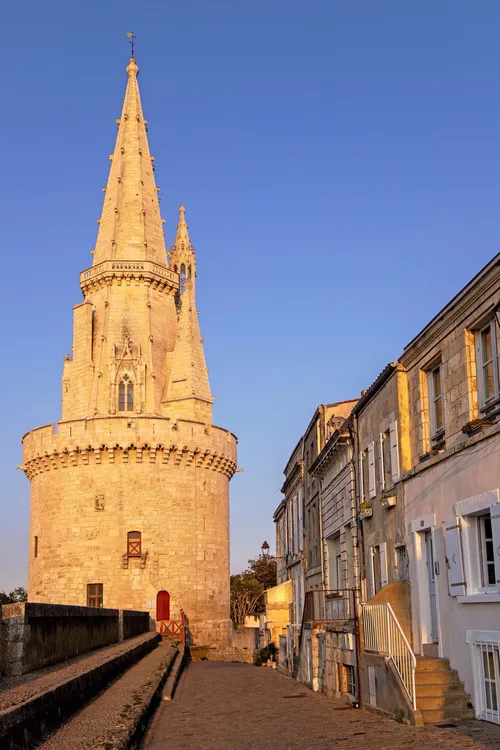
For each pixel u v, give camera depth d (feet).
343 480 96.02
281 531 201.77
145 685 69.87
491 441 49.98
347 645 70.79
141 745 49.42
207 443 200.03
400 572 70.13
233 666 160.15
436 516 59.26
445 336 59.67
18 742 35.53
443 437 61.57
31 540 204.03
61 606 67.31
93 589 186.29
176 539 191.83
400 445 69.10
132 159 229.45
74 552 188.55
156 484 192.24
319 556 119.44
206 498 200.64
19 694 42.22
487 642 49.67
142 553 187.01
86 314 212.23
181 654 158.61
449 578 55.36
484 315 52.70
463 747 41.42
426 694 52.85
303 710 66.74
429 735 46.32
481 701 50.96
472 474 52.75
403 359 69.15
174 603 188.03
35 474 203.00
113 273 214.07
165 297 222.07
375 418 79.20
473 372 55.26
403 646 55.11
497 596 48.29
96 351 212.23
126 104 236.02
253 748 46.37
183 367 212.02
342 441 92.32
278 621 167.63
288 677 117.19
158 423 192.75
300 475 141.79
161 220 231.30
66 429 192.75
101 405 205.57
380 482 77.30
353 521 88.58
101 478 191.11
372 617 62.59
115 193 225.56
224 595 203.21
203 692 91.45
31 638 55.88
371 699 61.57
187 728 57.98
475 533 53.42
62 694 46.88
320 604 114.21
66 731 43.09
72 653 71.82
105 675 67.21
